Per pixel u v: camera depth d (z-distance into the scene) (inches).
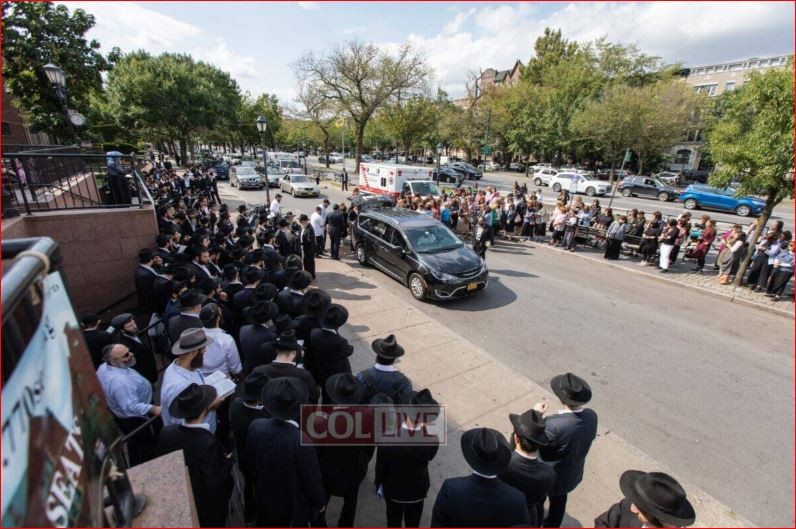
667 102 1285.7
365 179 839.1
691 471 165.5
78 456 56.4
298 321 186.2
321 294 185.3
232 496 146.9
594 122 1309.1
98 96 1224.8
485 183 1376.7
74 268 248.8
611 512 100.7
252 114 2337.6
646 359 254.4
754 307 348.2
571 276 426.9
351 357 245.6
